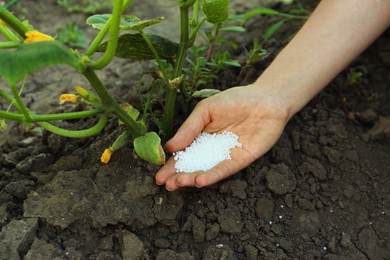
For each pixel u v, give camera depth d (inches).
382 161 30.0
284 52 28.8
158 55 27.3
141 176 26.9
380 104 33.0
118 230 25.8
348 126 31.5
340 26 28.4
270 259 25.7
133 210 25.9
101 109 24.3
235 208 26.8
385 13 28.4
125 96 33.3
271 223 26.9
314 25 28.8
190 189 27.3
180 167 26.3
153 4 44.5
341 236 26.9
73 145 30.1
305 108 31.8
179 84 26.3
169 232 26.3
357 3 28.4
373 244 26.8
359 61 35.0
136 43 26.5
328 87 33.5
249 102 27.0
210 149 26.9
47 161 29.3
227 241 26.2
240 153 26.6
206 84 32.3
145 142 24.8
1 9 21.5
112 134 29.3
